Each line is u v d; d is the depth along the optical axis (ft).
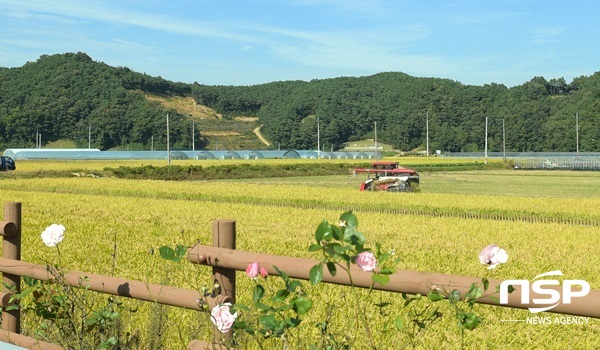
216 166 241.76
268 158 405.39
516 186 183.93
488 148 561.43
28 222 67.21
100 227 63.98
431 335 22.29
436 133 583.17
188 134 598.75
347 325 21.65
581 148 513.45
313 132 633.20
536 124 552.00
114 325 18.24
